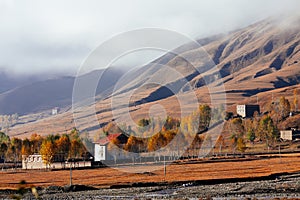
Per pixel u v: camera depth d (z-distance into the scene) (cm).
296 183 8925
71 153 12238
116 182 9344
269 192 7881
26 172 12731
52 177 10950
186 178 9781
